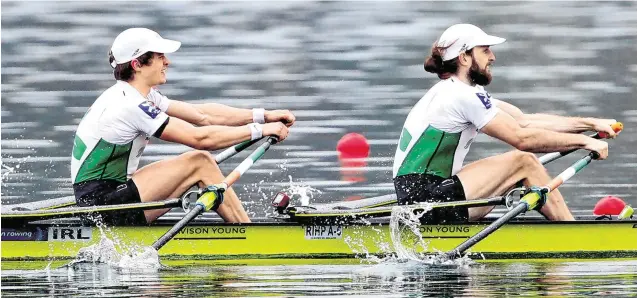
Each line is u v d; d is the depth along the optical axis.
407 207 39.12
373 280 34.41
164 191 39.09
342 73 78.25
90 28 90.12
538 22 91.62
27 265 37.72
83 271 36.47
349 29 91.19
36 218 38.19
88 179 38.91
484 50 39.12
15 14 93.69
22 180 52.28
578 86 74.62
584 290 32.22
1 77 75.38
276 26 91.94
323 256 39.31
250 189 50.72
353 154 48.69
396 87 73.94
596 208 44.09
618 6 96.19
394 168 40.56
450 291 32.16
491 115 38.75
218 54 84.00
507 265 37.91
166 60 39.19
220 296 31.28
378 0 98.12
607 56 82.62
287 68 79.75
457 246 39.09
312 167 54.62
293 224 39.34
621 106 69.56
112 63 38.84
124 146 38.72
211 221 39.72
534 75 77.44
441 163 39.53
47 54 82.88
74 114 65.88
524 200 38.62
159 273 35.94
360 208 40.41
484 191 39.47
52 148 58.25
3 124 62.91
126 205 38.12
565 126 41.91
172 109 42.56
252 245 39.28
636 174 54.97
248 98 70.94
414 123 39.75
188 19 93.88
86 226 38.62
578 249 39.84
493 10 95.31
